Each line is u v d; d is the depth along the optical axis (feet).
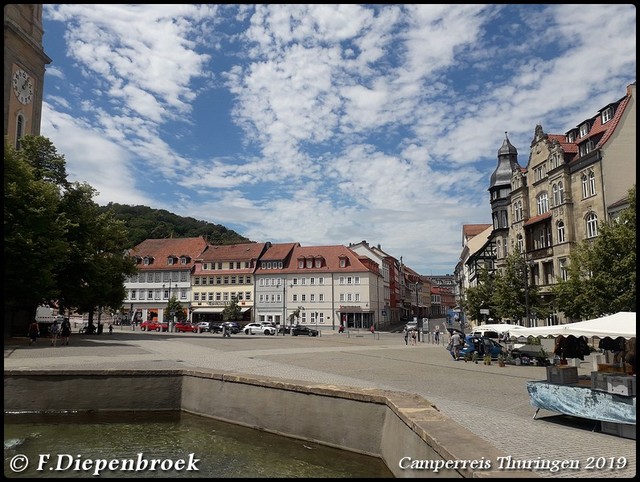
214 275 299.79
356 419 37.99
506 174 198.18
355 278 280.31
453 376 61.67
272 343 126.52
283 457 36.65
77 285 137.18
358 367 69.46
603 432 32.07
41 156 137.90
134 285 307.99
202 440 41.86
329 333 237.66
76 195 139.33
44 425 47.26
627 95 121.60
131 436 43.27
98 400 52.75
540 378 60.59
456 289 420.36
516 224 164.96
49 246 112.16
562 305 95.76
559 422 35.14
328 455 37.09
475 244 287.48
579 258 92.63
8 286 106.32
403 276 437.58
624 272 83.51
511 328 88.07
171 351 90.22
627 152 118.83
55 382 52.60
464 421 34.63
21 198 108.99
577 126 142.41
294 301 286.46
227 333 165.58
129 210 470.80
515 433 31.53
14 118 154.81
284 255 297.12
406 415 28.84
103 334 165.48
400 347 124.57
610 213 115.55
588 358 88.58
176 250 318.04
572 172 130.11
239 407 47.65
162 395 53.57
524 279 122.01
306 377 56.59
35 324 104.68
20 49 156.87
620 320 36.73
